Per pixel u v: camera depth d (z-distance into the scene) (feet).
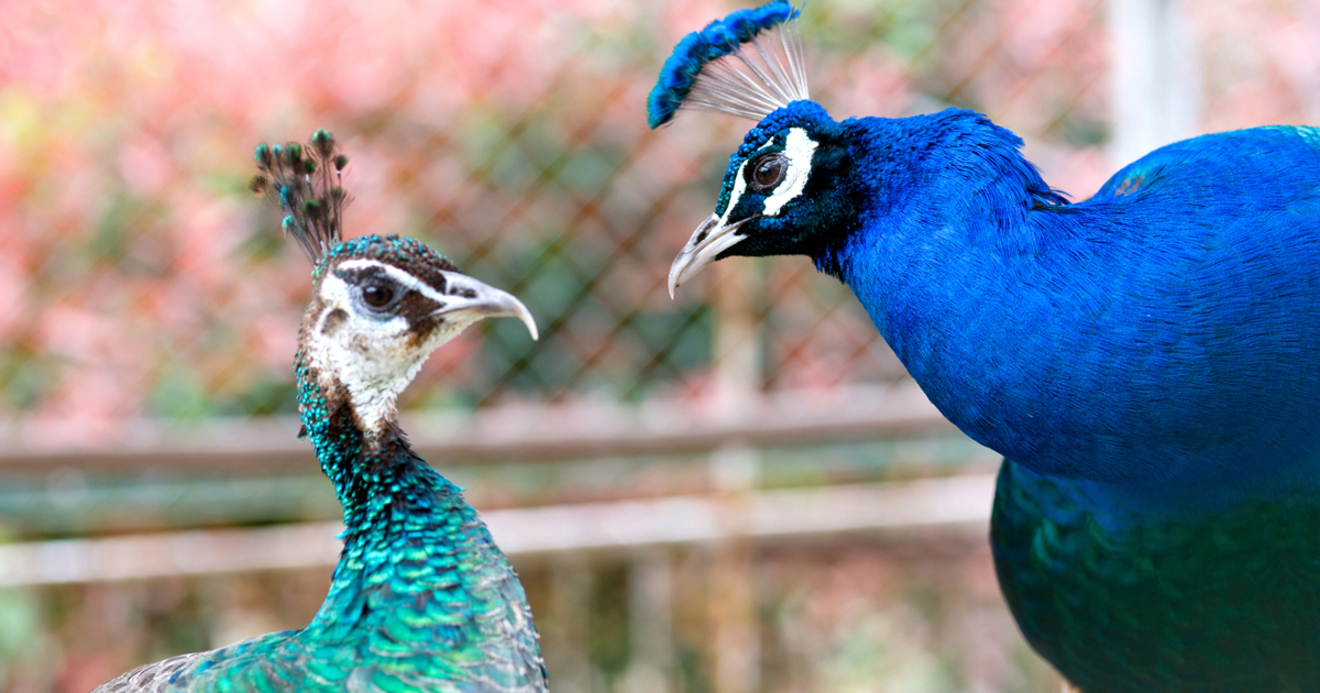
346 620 12.35
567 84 25.98
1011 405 12.03
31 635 24.52
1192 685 15.26
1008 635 28.50
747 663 25.52
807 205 13.46
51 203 24.73
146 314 25.26
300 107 25.17
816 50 26.14
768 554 28.30
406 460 12.85
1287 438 12.30
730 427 24.39
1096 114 26.23
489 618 12.35
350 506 12.92
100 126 24.73
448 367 26.63
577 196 26.40
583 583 26.30
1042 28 26.18
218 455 23.82
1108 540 14.64
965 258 12.08
